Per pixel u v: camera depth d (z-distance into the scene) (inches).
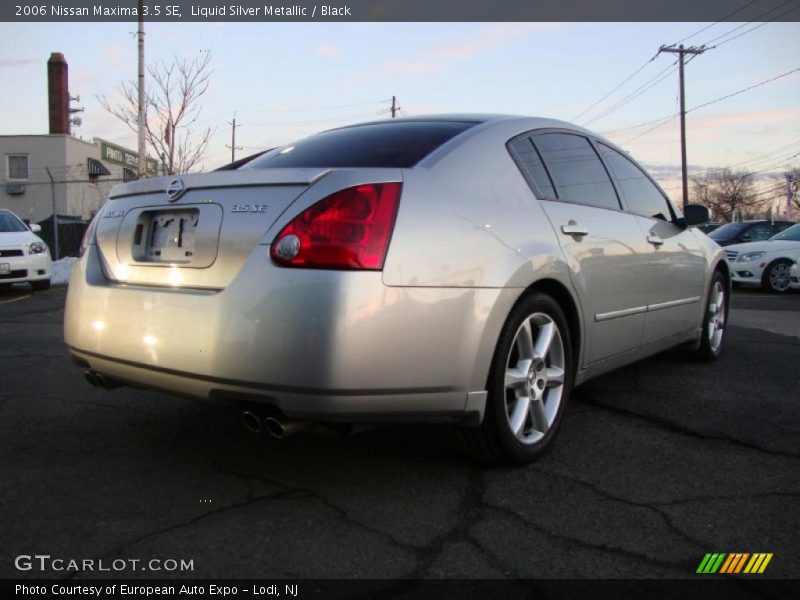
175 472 116.8
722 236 598.9
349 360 92.4
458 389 102.6
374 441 133.3
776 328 287.7
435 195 104.3
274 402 95.1
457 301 101.6
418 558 88.8
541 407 122.7
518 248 113.1
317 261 93.6
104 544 91.4
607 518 100.9
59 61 1378.0
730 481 115.2
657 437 137.7
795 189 2298.2
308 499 106.4
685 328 185.9
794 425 145.6
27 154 1283.2
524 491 110.3
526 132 132.8
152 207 113.7
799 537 95.5
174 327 102.0
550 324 122.9
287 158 126.2
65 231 857.5
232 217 102.4
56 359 209.9
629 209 160.1
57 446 129.4
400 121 135.6
